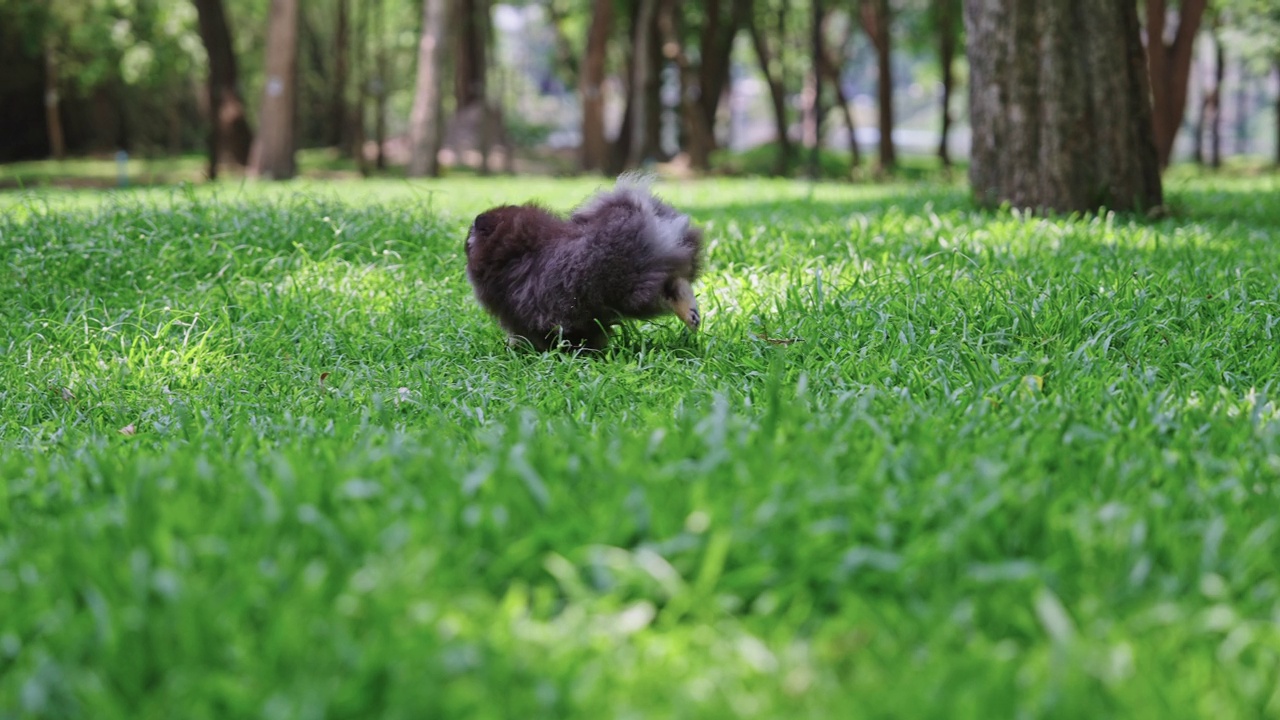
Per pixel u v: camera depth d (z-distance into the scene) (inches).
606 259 177.8
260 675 74.4
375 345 206.2
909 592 85.5
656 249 178.2
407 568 82.8
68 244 271.6
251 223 295.7
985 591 84.5
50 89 1109.7
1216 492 101.9
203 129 1382.9
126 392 187.0
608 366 175.9
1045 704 70.0
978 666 74.7
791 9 1136.2
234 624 78.4
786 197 495.2
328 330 216.1
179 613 78.0
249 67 1369.3
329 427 145.1
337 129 1277.1
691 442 113.3
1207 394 144.2
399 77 1465.3
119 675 75.5
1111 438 117.5
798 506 91.9
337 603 80.7
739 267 251.6
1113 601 82.4
